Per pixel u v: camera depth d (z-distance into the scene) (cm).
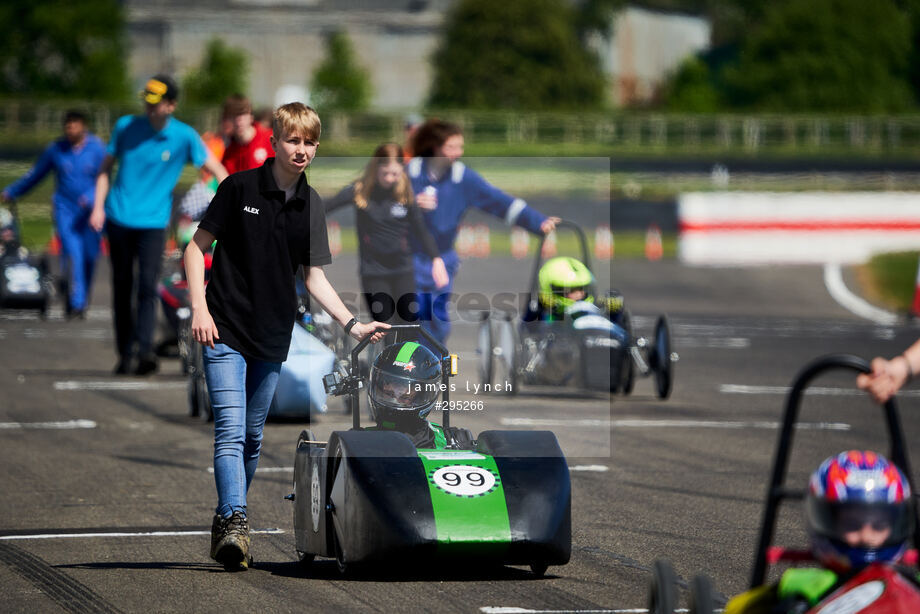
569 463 3547
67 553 2488
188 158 4803
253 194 2352
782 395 4912
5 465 3422
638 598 2152
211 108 19938
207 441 3794
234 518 2322
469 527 2156
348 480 2189
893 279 9819
